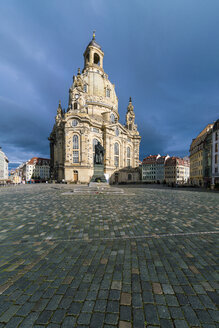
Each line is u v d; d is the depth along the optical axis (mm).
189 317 2211
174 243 4574
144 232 5438
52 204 10719
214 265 3480
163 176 88750
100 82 69250
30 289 2707
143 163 98625
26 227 5957
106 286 2785
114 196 15266
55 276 3064
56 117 71500
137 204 10781
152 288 2746
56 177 63188
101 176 23125
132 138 74750
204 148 42031
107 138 58938
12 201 12195
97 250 4137
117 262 3557
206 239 4879
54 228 5840
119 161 65312
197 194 18641
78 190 19047
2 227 5953
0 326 2059
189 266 3426
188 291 2684
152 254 3928
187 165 89250
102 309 2316
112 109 70312
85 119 51719
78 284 2832
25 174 108750
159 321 2141
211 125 48625
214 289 2742
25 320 2143
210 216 7617
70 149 52188
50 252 4031
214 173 34406
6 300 2473
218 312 2293
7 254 3938
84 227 5941
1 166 93062
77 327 2031
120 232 5434
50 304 2398
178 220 6906
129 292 2648
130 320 2145
